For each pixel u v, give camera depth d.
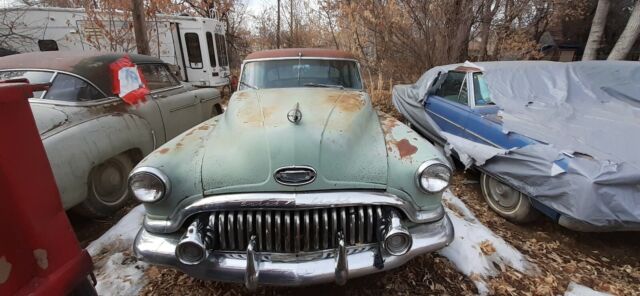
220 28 11.91
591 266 2.99
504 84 4.27
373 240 2.24
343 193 2.16
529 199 3.25
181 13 11.44
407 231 2.10
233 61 18.25
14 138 1.27
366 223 2.21
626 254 3.18
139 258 2.19
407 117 6.20
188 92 5.24
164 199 2.16
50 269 1.40
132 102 3.93
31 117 1.33
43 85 1.40
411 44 9.16
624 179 2.57
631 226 2.63
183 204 2.18
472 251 2.87
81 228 3.44
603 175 2.61
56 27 9.22
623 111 3.77
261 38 20.62
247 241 2.14
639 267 3.00
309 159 2.17
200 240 2.03
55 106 3.21
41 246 1.37
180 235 2.23
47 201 1.39
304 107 2.82
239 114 2.81
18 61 3.61
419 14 8.93
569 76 4.30
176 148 2.45
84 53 3.89
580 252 3.18
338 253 2.02
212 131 2.83
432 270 2.68
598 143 3.02
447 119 4.77
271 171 2.14
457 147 4.17
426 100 5.53
